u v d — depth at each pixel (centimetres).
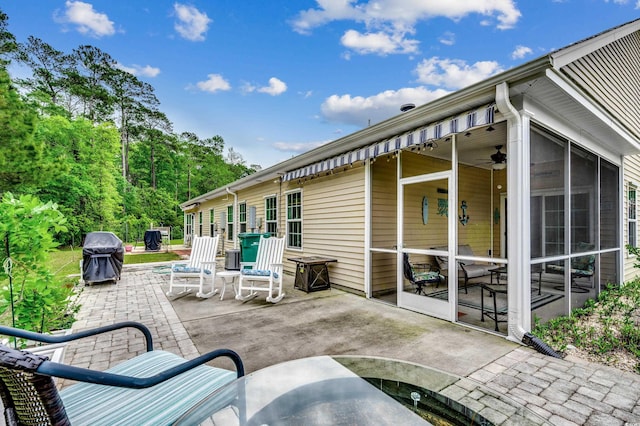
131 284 688
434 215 496
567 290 419
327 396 180
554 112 388
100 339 345
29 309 284
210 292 571
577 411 208
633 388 236
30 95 1908
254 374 185
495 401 179
